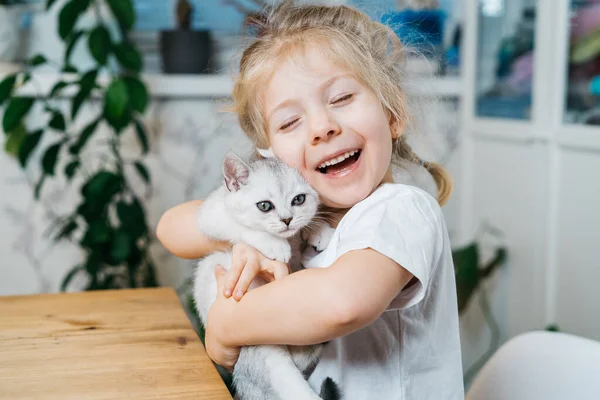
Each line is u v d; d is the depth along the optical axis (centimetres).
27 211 234
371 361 97
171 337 105
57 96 224
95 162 236
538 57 205
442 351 101
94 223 209
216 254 109
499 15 226
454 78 255
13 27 235
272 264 96
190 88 236
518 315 225
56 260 240
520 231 222
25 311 119
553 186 205
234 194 105
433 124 240
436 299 98
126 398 82
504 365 112
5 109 210
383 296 78
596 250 190
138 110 203
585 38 188
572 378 104
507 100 226
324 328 78
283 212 101
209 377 88
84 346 101
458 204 262
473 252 227
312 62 95
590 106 188
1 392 83
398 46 111
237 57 119
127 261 215
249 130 116
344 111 95
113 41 219
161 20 247
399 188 94
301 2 116
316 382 98
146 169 220
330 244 94
